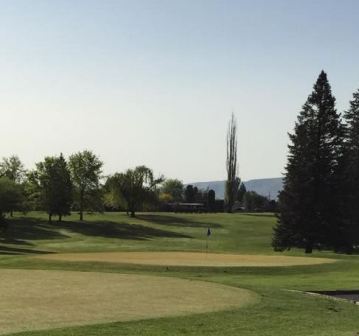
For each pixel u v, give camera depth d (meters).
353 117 83.00
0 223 78.50
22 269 29.31
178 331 13.51
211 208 155.00
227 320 15.17
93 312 15.91
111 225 99.56
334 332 13.71
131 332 13.20
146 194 115.81
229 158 149.00
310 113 72.31
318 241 68.88
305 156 70.25
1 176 99.88
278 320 15.45
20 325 13.83
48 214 108.31
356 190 74.38
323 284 25.91
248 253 45.94
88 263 32.03
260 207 170.38
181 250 47.72
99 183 106.69
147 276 26.19
